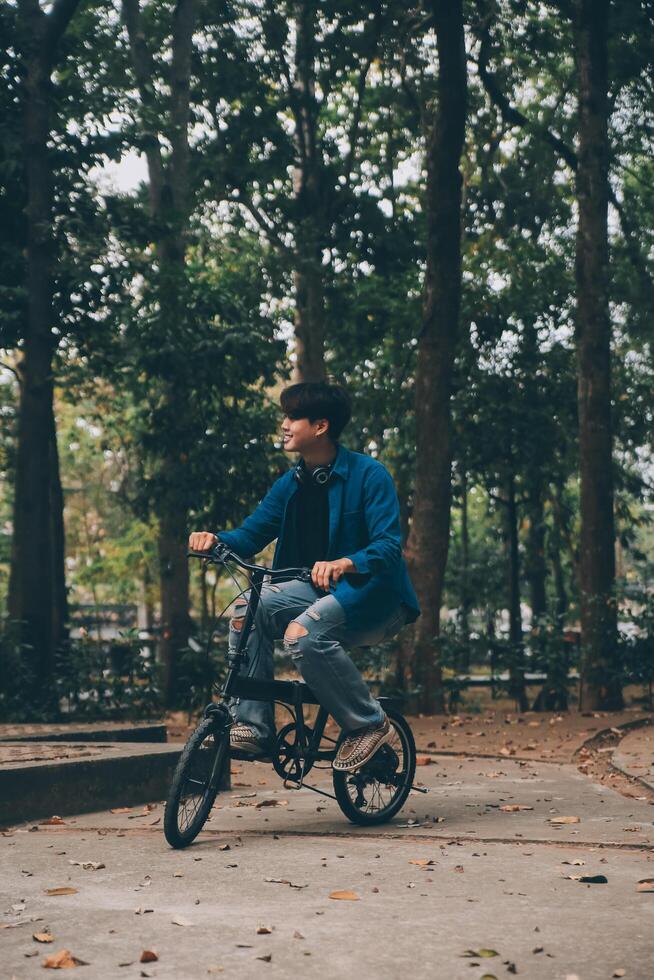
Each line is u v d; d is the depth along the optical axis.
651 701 15.11
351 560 5.02
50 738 7.50
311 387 5.39
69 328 15.20
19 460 14.32
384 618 5.23
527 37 20.39
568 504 25.48
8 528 35.03
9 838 5.26
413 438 20.91
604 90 15.64
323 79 20.94
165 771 6.57
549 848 4.71
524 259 20.14
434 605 14.66
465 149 23.00
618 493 23.61
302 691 5.13
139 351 16.19
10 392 25.94
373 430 21.44
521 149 22.92
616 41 19.45
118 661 18.30
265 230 20.91
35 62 14.58
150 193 19.70
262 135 20.55
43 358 14.35
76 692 14.12
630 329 21.67
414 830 5.21
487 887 3.91
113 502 29.70
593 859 4.43
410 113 22.17
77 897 3.84
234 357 16.67
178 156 19.08
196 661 15.06
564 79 22.42
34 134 14.50
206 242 20.91
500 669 15.80
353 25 20.27
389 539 5.15
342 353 22.12
